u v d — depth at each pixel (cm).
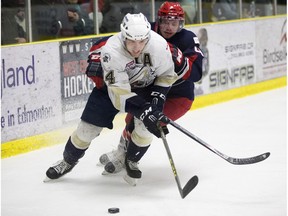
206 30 1015
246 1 1136
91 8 871
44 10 803
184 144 754
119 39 520
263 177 608
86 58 825
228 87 1068
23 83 734
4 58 709
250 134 807
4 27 757
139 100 530
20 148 727
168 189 575
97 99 570
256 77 1140
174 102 592
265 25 1159
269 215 498
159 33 580
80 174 630
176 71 558
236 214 502
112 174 620
